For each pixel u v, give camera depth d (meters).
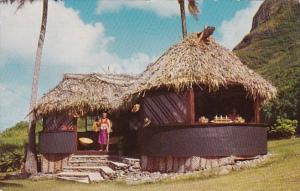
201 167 18.89
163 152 19.86
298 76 36.00
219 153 18.92
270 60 57.56
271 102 31.23
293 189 13.33
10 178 25.30
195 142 19.05
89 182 20.56
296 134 30.67
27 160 26.70
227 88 20.36
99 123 25.17
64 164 25.38
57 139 25.55
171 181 17.94
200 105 23.50
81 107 24.78
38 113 25.80
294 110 30.83
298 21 62.72
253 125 19.89
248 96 21.22
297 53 51.53
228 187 14.91
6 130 43.31
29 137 26.94
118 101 23.86
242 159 19.30
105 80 26.16
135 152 24.42
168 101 19.98
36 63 27.36
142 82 20.59
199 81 18.84
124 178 20.06
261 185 14.41
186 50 19.98
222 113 23.16
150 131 20.64
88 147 27.11
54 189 19.19
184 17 30.30
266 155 19.70
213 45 20.81
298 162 17.48
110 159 23.98
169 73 19.25
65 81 26.12
